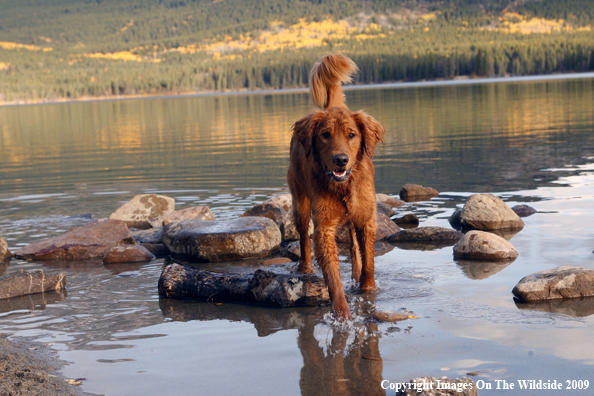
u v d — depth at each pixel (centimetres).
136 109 6266
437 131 2028
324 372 349
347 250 716
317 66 596
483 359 354
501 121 2288
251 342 407
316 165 495
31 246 721
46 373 358
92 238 730
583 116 2336
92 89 17138
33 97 15650
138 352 393
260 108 4741
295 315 470
